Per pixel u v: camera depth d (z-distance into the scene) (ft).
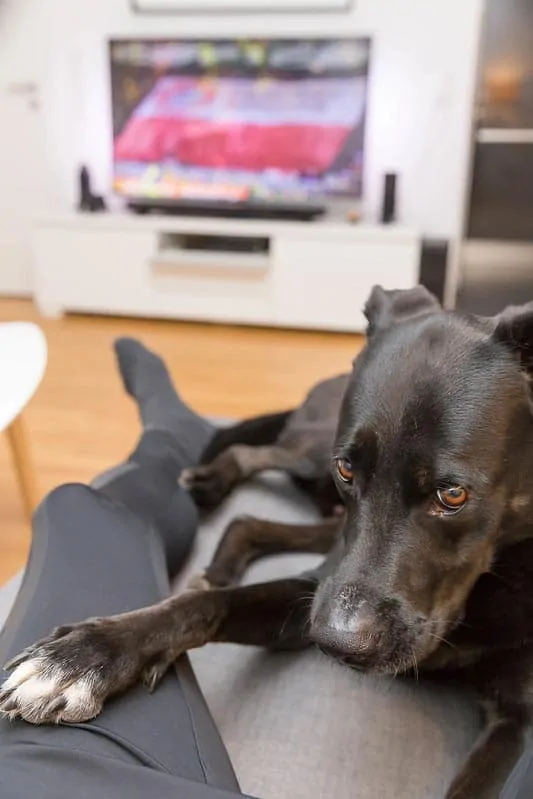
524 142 13.55
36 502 6.74
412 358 3.50
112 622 3.41
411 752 3.82
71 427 8.89
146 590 3.99
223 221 13.74
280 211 14.02
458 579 3.43
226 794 2.84
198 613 3.66
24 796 2.82
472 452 3.27
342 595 3.23
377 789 3.61
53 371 10.95
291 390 10.30
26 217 15.90
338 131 13.85
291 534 5.45
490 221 14.12
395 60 13.71
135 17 14.48
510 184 13.84
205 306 13.97
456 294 14.61
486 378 3.40
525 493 3.51
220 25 14.30
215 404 9.69
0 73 15.11
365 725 3.97
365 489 3.42
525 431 3.45
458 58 13.46
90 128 15.15
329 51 13.48
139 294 14.17
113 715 3.19
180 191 14.74
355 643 3.10
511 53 13.15
